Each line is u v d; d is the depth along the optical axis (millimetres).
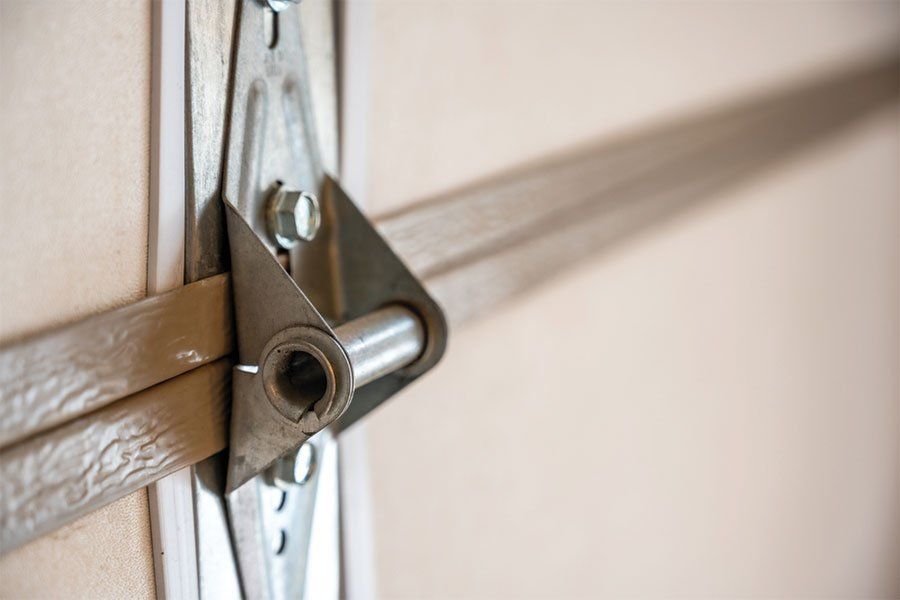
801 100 1138
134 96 280
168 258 294
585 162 674
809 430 1390
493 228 563
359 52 412
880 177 1508
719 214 976
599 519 841
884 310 1619
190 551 319
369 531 499
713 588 1139
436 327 369
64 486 253
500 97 562
